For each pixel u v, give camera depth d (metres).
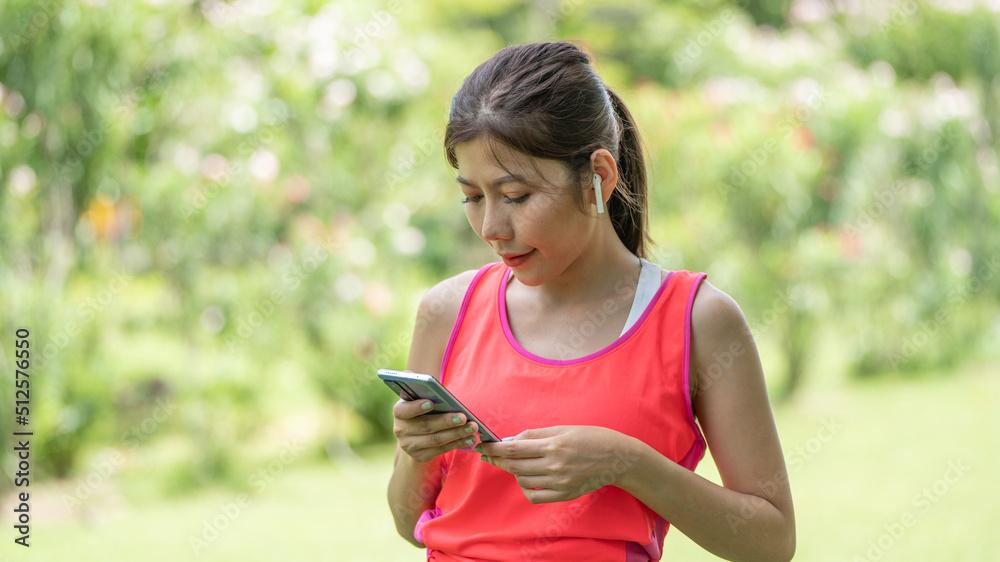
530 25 11.21
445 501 1.63
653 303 1.54
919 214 7.28
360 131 5.60
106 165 4.83
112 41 4.69
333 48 5.29
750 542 1.46
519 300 1.65
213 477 5.28
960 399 6.74
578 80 1.47
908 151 7.17
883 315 7.43
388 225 5.70
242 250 5.33
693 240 6.12
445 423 1.41
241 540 4.29
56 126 4.70
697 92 6.70
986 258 7.77
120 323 5.31
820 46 7.42
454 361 1.68
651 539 1.53
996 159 8.02
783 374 7.31
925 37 8.76
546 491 1.38
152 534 4.37
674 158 6.18
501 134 1.39
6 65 4.60
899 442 5.67
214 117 5.15
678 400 1.50
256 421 5.66
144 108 4.93
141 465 5.42
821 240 6.48
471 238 6.63
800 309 6.48
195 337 5.36
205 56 5.06
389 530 4.43
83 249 4.95
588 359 1.52
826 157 6.62
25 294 4.70
